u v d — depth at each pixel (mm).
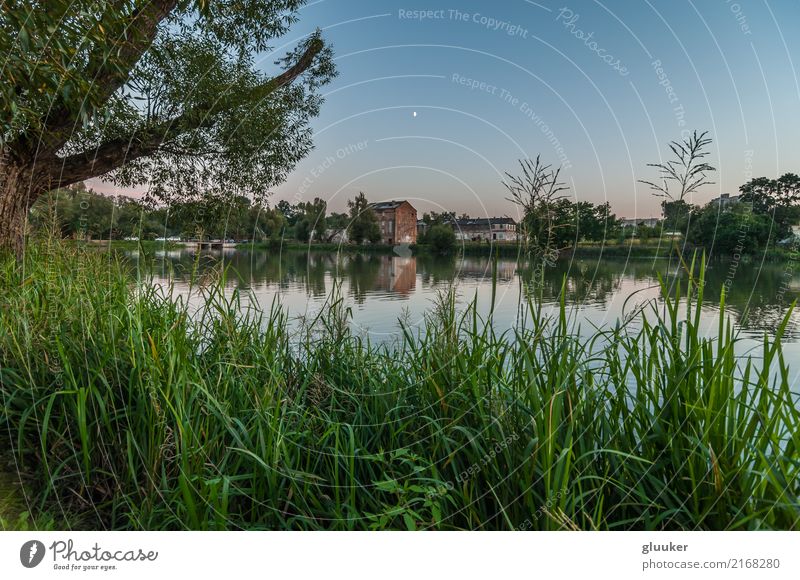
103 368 2707
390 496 2348
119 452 2471
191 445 2217
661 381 2076
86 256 3811
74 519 2287
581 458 1976
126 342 2869
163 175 8703
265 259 14047
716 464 1820
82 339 2984
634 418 2100
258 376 2855
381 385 2891
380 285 9828
